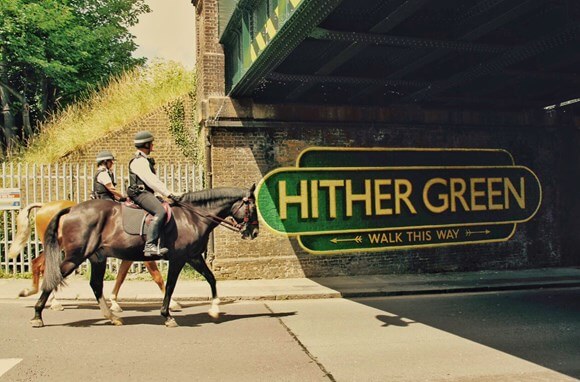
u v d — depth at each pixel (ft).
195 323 25.48
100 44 82.99
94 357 19.34
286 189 40.96
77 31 74.02
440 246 44.29
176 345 21.15
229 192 25.44
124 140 47.11
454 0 26.81
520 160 46.78
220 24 39.93
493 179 45.93
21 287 34.45
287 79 33.88
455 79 35.37
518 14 25.68
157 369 17.94
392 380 16.89
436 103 43.78
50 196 40.27
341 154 42.22
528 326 25.05
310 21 23.77
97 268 24.86
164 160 47.29
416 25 28.22
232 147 40.09
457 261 44.68
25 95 79.97
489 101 43.06
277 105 40.78
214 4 41.32
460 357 19.61
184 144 47.57
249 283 38.06
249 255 40.19
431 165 44.34
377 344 21.57
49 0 69.72
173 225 24.31
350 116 42.27
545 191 47.42
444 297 34.17
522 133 46.93
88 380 16.72
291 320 26.43
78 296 31.63
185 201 25.05
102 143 46.91
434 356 19.74
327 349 20.72
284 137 41.09
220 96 40.65
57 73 74.33
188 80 57.52
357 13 26.91
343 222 42.06
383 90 40.81
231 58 39.99
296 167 41.14
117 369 17.90
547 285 38.19
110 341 21.67
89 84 77.66
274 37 25.73
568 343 21.72
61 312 27.71
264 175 40.55
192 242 24.71
